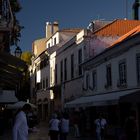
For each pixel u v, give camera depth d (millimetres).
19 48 17547
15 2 26688
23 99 60906
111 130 27547
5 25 12617
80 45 39562
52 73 54688
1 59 12156
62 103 47500
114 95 26172
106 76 30750
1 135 28984
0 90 21125
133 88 25234
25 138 10242
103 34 38125
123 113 26625
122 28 39000
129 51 25984
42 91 61906
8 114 36938
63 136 20078
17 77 15156
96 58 32812
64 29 56969
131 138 15992
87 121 34531
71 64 43594
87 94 36281
